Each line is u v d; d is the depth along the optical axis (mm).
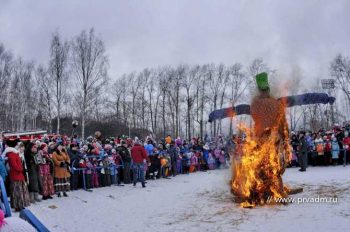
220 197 12617
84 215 10727
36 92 47969
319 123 46844
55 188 13938
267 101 11258
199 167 23188
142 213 10758
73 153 16000
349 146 20672
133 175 17047
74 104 44781
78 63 42594
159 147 20672
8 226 3199
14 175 11188
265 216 9422
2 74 47281
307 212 9516
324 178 15617
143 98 59844
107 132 49844
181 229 8727
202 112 56500
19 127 47312
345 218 8656
